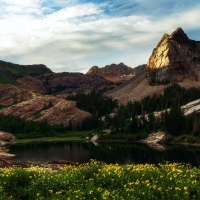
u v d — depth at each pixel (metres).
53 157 79.69
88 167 17.95
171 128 144.62
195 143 122.81
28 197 14.55
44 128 192.12
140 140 149.88
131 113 192.50
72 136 187.50
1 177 16.17
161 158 72.75
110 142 149.00
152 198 12.94
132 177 16.02
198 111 156.00
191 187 14.23
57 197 13.30
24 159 73.94
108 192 12.88
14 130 188.00
